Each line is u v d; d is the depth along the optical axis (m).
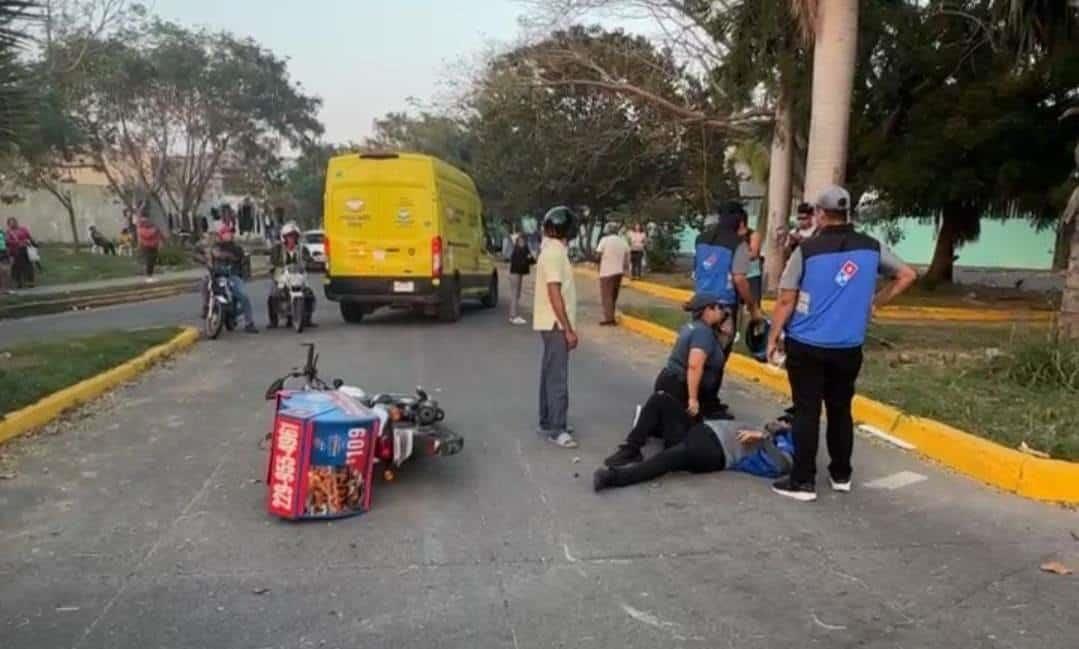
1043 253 43.00
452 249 16.59
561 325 7.15
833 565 4.70
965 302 20.06
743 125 20.84
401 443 6.02
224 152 50.50
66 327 15.33
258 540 5.02
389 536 5.10
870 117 19.88
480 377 10.37
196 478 6.22
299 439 5.27
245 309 14.81
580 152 26.23
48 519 5.36
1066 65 16.33
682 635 3.91
